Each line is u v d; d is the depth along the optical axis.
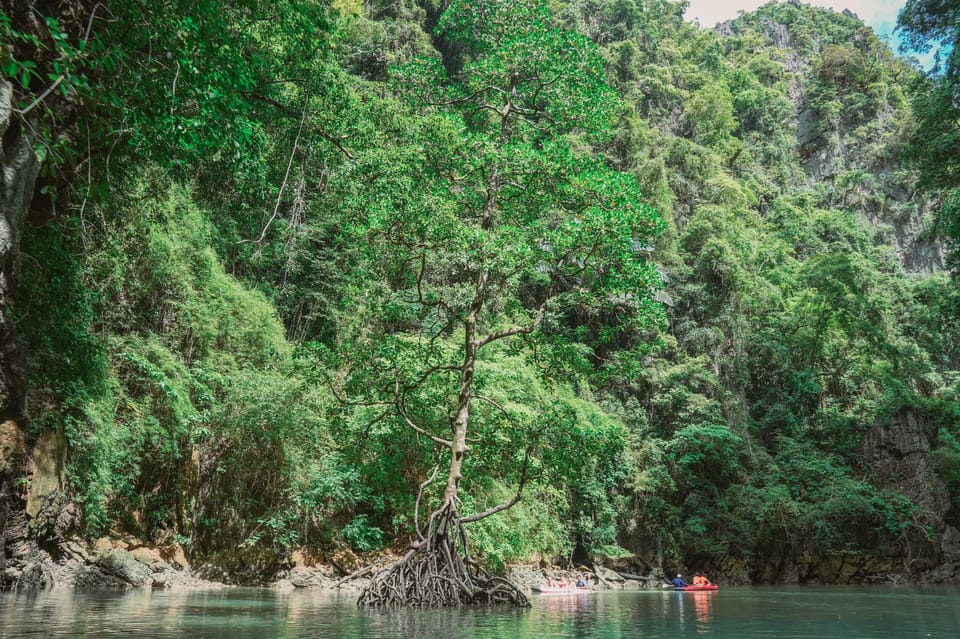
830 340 43.88
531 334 12.48
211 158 10.81
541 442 12.19
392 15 39.53
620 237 10.69
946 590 20.64
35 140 5.39
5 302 5.06
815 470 32.34
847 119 81.44
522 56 13.69
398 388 12.34
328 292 24.70
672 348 35.81
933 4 23.56
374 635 5.82
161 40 6.76
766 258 47.88
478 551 17.33
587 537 26.12
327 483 17.12
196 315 18.41
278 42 11.38
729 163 61.53
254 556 17.17
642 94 56.94
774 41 99.31
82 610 8.27
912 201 72.81
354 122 13.27
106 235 11.26
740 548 29.33
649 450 30.05
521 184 12.79
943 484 33.06
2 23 4.65
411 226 11.25
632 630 6.81
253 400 17.80
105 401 14.71
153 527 16.78
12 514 12.64
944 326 53.72
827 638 6.17
